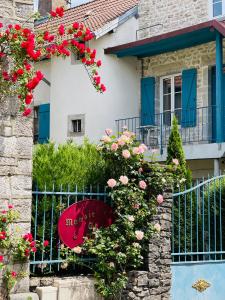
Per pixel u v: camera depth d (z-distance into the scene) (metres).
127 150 7.14
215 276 7.76
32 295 6.20
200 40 14.58
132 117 16.25
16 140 6.34
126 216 7.00
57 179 6.94
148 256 7.08
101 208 7.11
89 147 7.74
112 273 6.88
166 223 7.29
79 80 16.19
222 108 14.09
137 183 7.30
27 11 6.56
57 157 7.09
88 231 6.97
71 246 6.80
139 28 16.95
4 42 6.05
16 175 6.31
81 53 6.79
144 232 7.09
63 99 16.55
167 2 16.41
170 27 16.28
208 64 14.91
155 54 16.00
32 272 6.68
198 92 15.06
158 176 7.22
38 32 6.50
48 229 6.82
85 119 15.99
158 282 7.11
